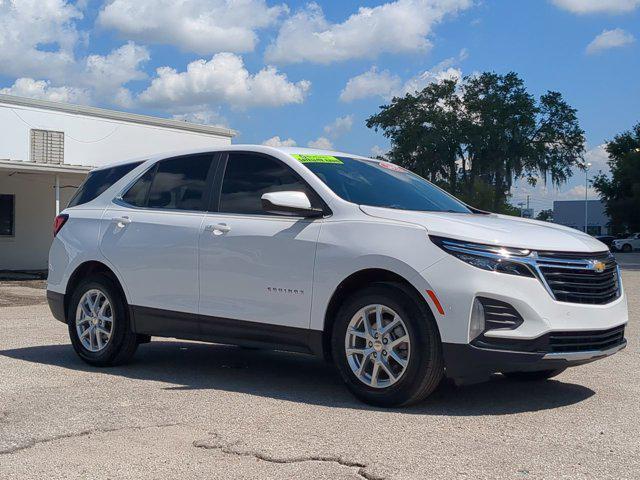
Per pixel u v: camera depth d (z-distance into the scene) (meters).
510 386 6.00
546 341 4.88
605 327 5.14
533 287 4.91
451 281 4.92
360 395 5.28
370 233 5.32
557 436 4.50
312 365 6.99
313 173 5.86
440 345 5.00
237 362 7.13
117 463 4.00
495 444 4.32
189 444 4.33
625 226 70.94
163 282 6.39
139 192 6.94
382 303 5.16
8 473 3.85
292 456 4.08
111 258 6.74
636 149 72.75
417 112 61.22
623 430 4.66
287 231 5.70
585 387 5.98
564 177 62.47
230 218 6.11
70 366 6.88
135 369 6.73
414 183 6.53
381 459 4.02
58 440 4.42
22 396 5.55
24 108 22.41
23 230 23.09
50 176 23.06
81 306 6.95
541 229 5.46
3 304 13.61
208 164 6.53
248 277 5.86
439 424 4.76
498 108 59.34
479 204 56.62
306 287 5.54
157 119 25.95
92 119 24.11
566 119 61.75
